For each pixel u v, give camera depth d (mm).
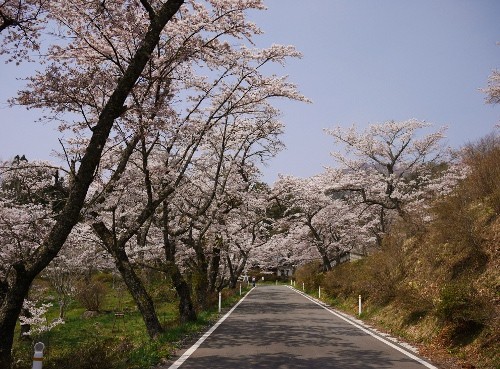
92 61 11805
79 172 7918
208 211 20344
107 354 9023
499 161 14273
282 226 35906
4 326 7180
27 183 14633
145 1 8883
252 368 8102
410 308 12875
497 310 9008
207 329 14141
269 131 21422
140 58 8422
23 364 8141
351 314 19391
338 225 36062
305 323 15906
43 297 26578
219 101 16344
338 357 9211
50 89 10398
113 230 13289
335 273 27062
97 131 8086
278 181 27484
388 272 17406
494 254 11352
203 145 20688
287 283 70562
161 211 18875
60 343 17516
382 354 9562
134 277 13133
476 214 13359
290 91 15406
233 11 12008
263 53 14430
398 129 30234
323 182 31766
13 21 8719
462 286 10312
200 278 19562
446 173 27625
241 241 31016
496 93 22672
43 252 7512
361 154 30609
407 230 18750
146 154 13016
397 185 28891
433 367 8125
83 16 10805
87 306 27328
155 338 11867
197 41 12117
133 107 10969
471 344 9062
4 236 12891
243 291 41875
